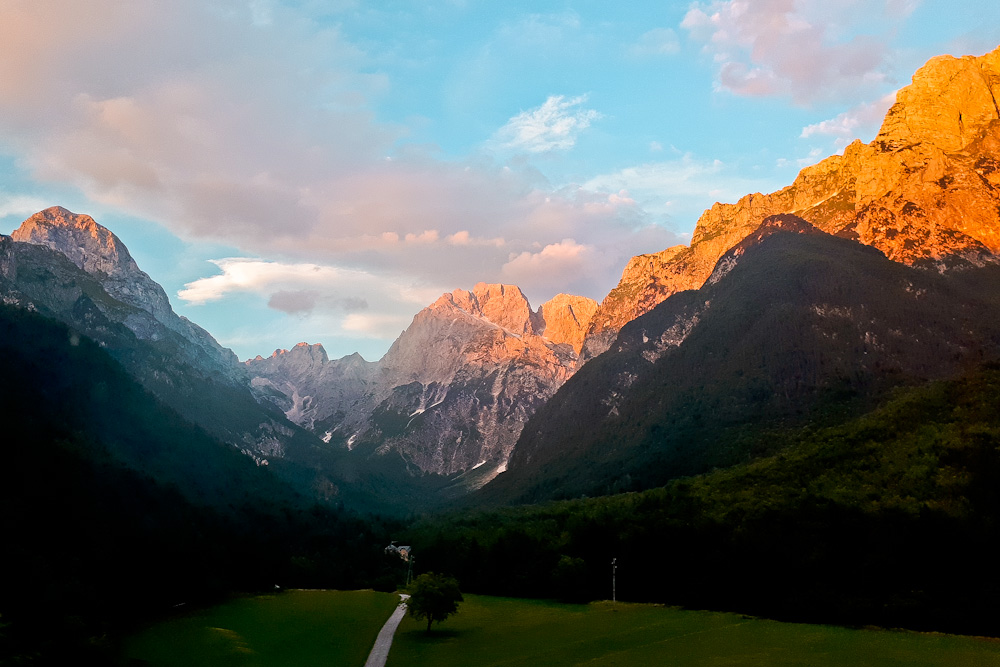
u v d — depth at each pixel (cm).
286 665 12012
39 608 11881
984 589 11162
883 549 12575
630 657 10869
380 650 13300
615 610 15475
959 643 10081
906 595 11538
